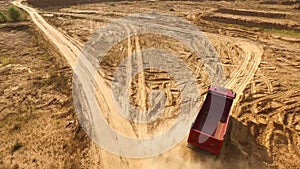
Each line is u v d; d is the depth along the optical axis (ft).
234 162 33.53
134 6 139.85
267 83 55.01
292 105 46.85
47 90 50.19
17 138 37.17
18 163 32.96
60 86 51.72
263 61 66.80
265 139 38.22
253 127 40.63
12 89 50.08
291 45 78.64
